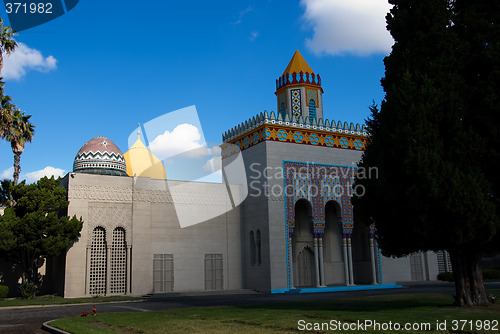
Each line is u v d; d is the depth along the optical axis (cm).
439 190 1216
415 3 1480
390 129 1384
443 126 1323
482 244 1264
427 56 1414
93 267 2292
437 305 1416
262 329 998
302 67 3012
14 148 2655
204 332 970
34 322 1316
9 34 2466
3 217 2138
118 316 1315
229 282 2623
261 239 2519
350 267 2645
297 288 2456
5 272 2403
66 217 2177
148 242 2423
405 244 1401
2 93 2534
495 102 1270
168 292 2411
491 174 1294
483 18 1386
